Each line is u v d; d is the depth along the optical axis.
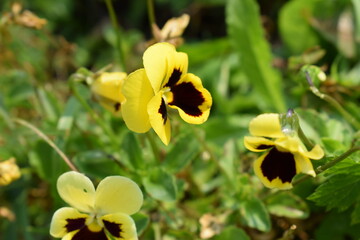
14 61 0.49
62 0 0.64
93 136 0.43
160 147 0.41
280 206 0.38
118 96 0.36
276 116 0.32
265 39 0.48
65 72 0.56
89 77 0.37
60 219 0.32
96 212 0.33
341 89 0.43
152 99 0.31
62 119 0.41
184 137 0.39
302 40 0.51
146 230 0.39
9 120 0.43
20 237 0.43
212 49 0.52
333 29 0.49
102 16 0.65
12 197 0.43
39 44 0.54
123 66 0.43
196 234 0.40
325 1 0.49
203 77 0.51
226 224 0.39
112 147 0.42
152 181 0.37
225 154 0.40
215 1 0.59
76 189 0.32
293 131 0.32
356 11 0.48
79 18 0.65
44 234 0.44
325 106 0.44
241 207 0.38
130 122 0.31
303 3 0.49
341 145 0.35
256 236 0.41
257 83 0.47
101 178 0.37
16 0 0.59
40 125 0.46
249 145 0.32
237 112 0.49
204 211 0.41
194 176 0.43
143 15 0.64
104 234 0.33
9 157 0.42
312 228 0.40
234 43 0.47
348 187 0.34
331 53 0.50
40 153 0.41
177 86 0.33
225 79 0.51
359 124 0.39
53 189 0.40
